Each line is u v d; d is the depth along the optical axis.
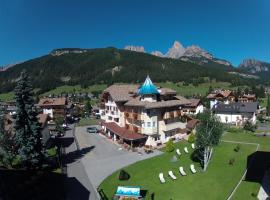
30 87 52.75
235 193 43.31
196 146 53.66
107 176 51.00
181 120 79.94
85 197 42.38
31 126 51.34
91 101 195.88
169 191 44.91
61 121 102.69
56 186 45.78
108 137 82.88
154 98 72.38
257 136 77.06
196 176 50.19
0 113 54.88
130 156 62.84
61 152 67.00
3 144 51.78
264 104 166.62
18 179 46.09
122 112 81.62
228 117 110.06
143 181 48.59
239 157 58.12
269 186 44.28
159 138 73.31
